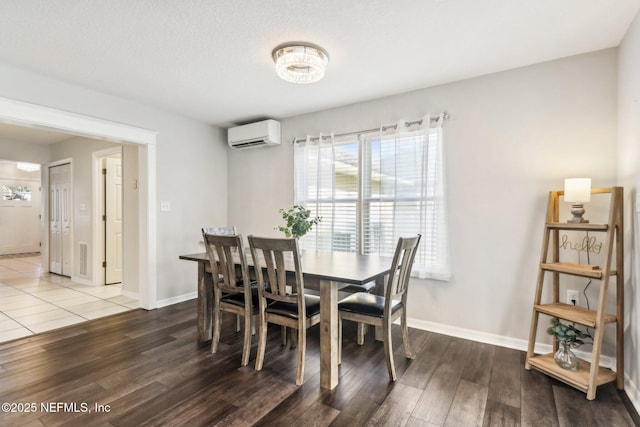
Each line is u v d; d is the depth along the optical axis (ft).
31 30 7.24
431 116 10.14
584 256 8.09
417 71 9.21
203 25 7.05
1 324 10.77
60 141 18.44
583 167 8.15
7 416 5.96
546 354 8.08
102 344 9.15
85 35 7.45
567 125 8.36
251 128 13.73
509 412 6.15
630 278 6.98
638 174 6.50
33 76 9.39
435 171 9.93
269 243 7.18
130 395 6.63
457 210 9.82
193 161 13.99
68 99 10.11
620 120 7.55
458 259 9.83
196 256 9.57
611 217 6.77
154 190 12.54
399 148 10.57
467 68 9.02
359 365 7.98
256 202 14.58
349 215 11.89
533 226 8.78
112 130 11.12
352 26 7.07
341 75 9.48
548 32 7.25
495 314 9.32
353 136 11.80
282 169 13.79
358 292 9.48
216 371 7.63
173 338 9.61
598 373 6.97
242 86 10.38
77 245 17.33
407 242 7.29
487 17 6.72
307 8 6.46
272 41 7.71
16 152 18.25
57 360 8.16
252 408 6.23
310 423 5.81
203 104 12.05
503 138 9.17
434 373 7.59
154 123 12.48
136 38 7.58
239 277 9.60
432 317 10.27
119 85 10.32
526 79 8.87
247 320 7.93
